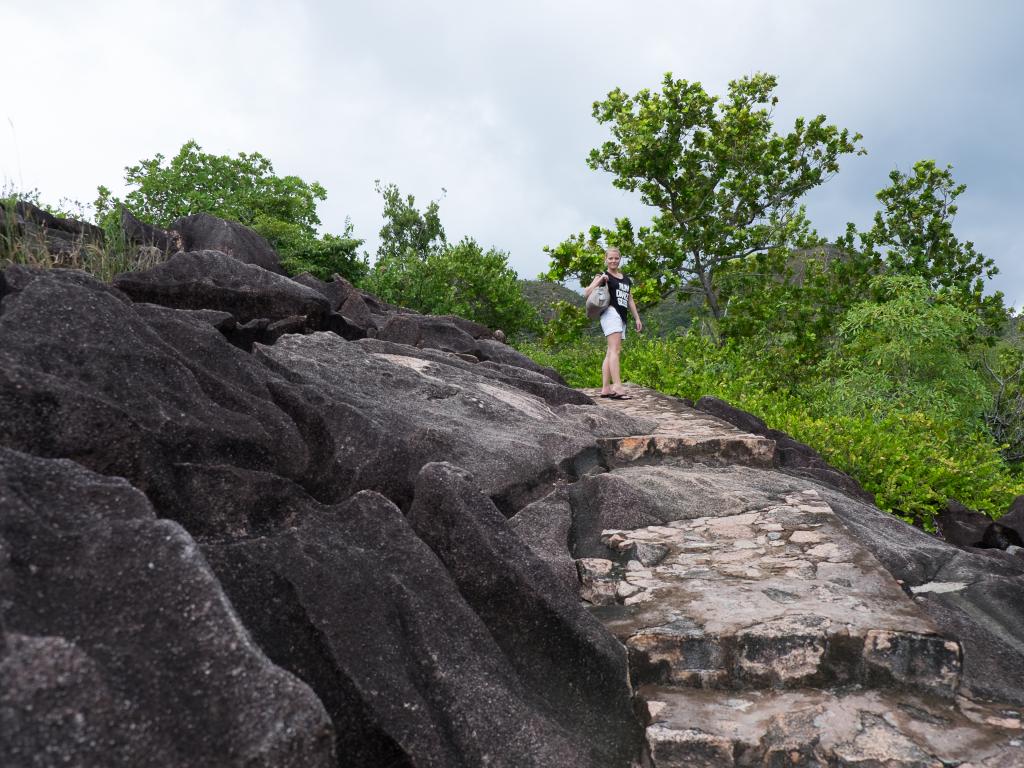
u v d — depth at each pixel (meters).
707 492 4.95
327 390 4.49
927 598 3.81
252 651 1.77
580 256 19.44
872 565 3.81
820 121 21.55
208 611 1.80
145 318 3.78
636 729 2.85
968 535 6.66
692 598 3.48
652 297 19.94
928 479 7.43
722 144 20.84
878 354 12.65
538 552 4.04
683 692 2.97
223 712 1.66
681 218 22.14
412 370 5.84
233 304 6.99
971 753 2.49
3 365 2.61
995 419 13.59
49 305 3.16
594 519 4.50
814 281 21.45
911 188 23.03
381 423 4.40
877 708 2.78
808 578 3.67
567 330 19.41
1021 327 16.97
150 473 2.74
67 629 1.70
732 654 3.02
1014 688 3.03
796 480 5.61
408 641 2.46
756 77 21.69
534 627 2.95
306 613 2.31
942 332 12.45
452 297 22.70
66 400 2.64
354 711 2.16
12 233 6.38
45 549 1.85
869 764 2.42
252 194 24.78
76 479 2.16
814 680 2.97
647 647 3.08
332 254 17.22
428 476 3.25
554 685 2.86
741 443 6.03
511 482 4.55
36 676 1.47
